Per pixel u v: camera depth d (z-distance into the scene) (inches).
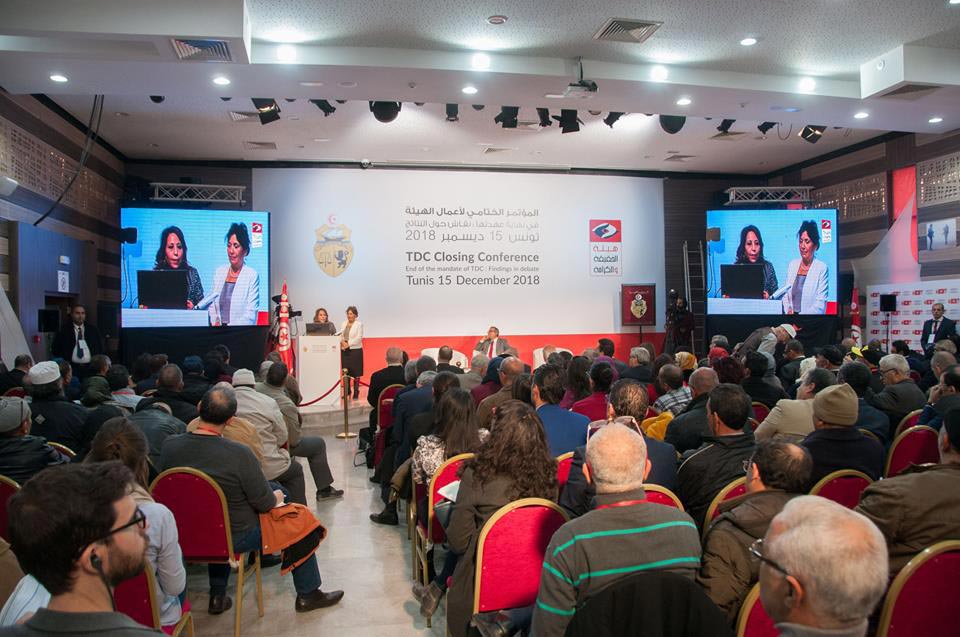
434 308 500.4
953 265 393.4
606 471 69.8
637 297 523.5
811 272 464.8
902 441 143.2
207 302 432.8
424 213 501.0
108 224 434.9
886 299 425.7
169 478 110.2
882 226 442.6
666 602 55.5
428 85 291.4
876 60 288.5
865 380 168.9
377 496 214.7
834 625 40.5
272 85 286.4
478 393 201.2
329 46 264.7
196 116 379.2
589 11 241.0
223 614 128.4
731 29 257.0
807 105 321.7
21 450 117.1
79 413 160.1
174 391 176.7
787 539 42.2
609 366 165.3
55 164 355.9
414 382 220.2
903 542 78.0
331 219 490.6
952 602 68.9
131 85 280.4
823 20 251.1
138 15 219.8
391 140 434.9
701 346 533.0
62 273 353.7
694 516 107.1
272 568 155.0
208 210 434.9
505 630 84.5
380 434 211.5
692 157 491.5
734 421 108.0
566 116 351.9
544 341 514.6
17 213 312.3
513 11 239.5
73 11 216.7
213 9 223.1
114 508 44.3
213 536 112.3
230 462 116.0
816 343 462.6
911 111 325.7
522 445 96.4
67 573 42.5
